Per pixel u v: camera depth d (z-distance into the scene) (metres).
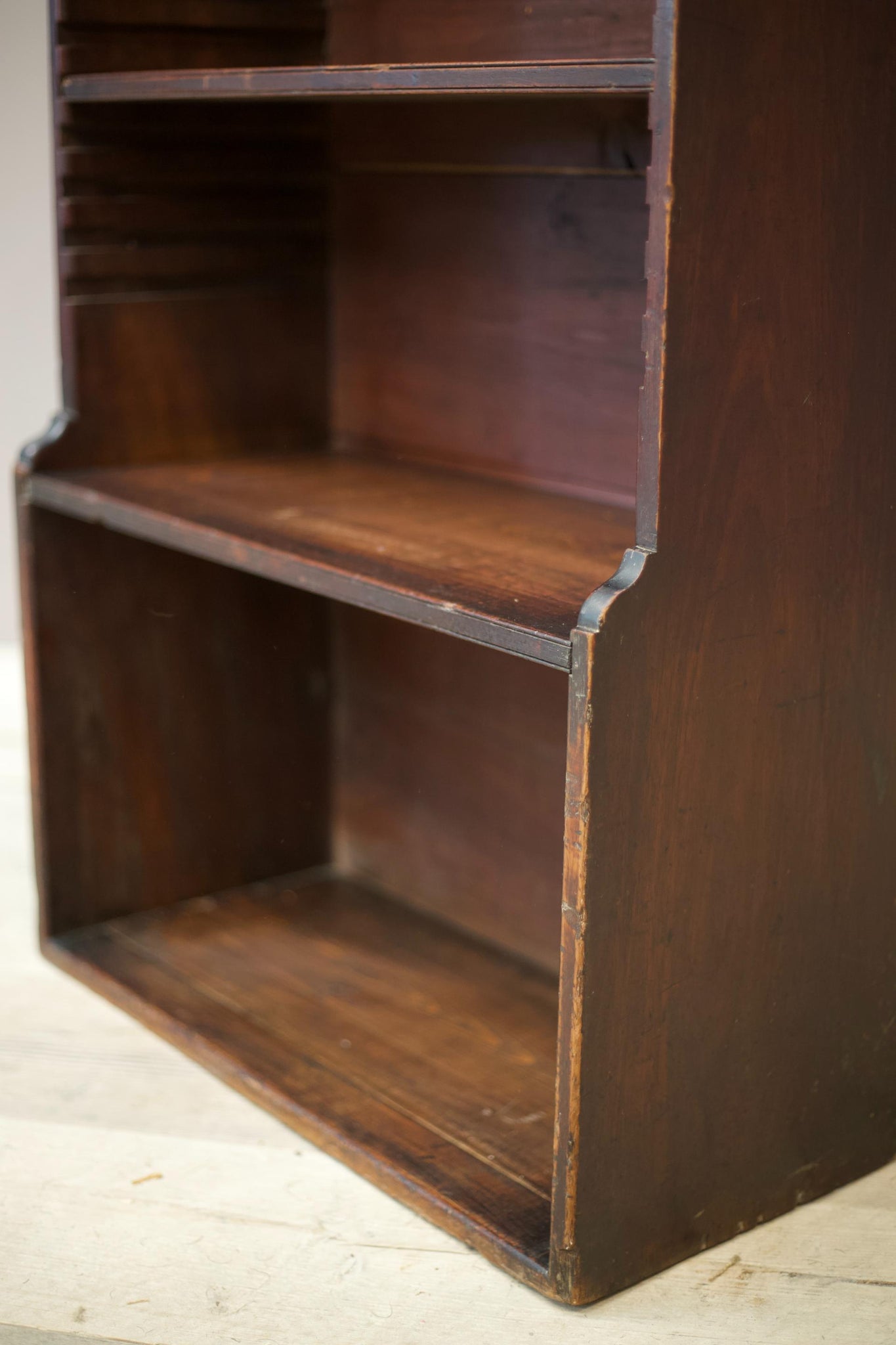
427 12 1.81
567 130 1.71
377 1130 1.59
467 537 1.58
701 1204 1.44
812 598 1.35
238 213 1.96
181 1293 1.39
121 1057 1.79
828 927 1.47
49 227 2.78
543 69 1.21
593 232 1.71
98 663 1.99
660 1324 1.35
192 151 1.90
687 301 1.18
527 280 1.79
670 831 1.31
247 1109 1.68
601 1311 1.37
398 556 1.50
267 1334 1.33
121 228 1.87
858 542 1.37
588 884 1.26
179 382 1.96
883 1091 1.58
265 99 1.73
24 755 2.74
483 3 1.74
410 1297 1.39
